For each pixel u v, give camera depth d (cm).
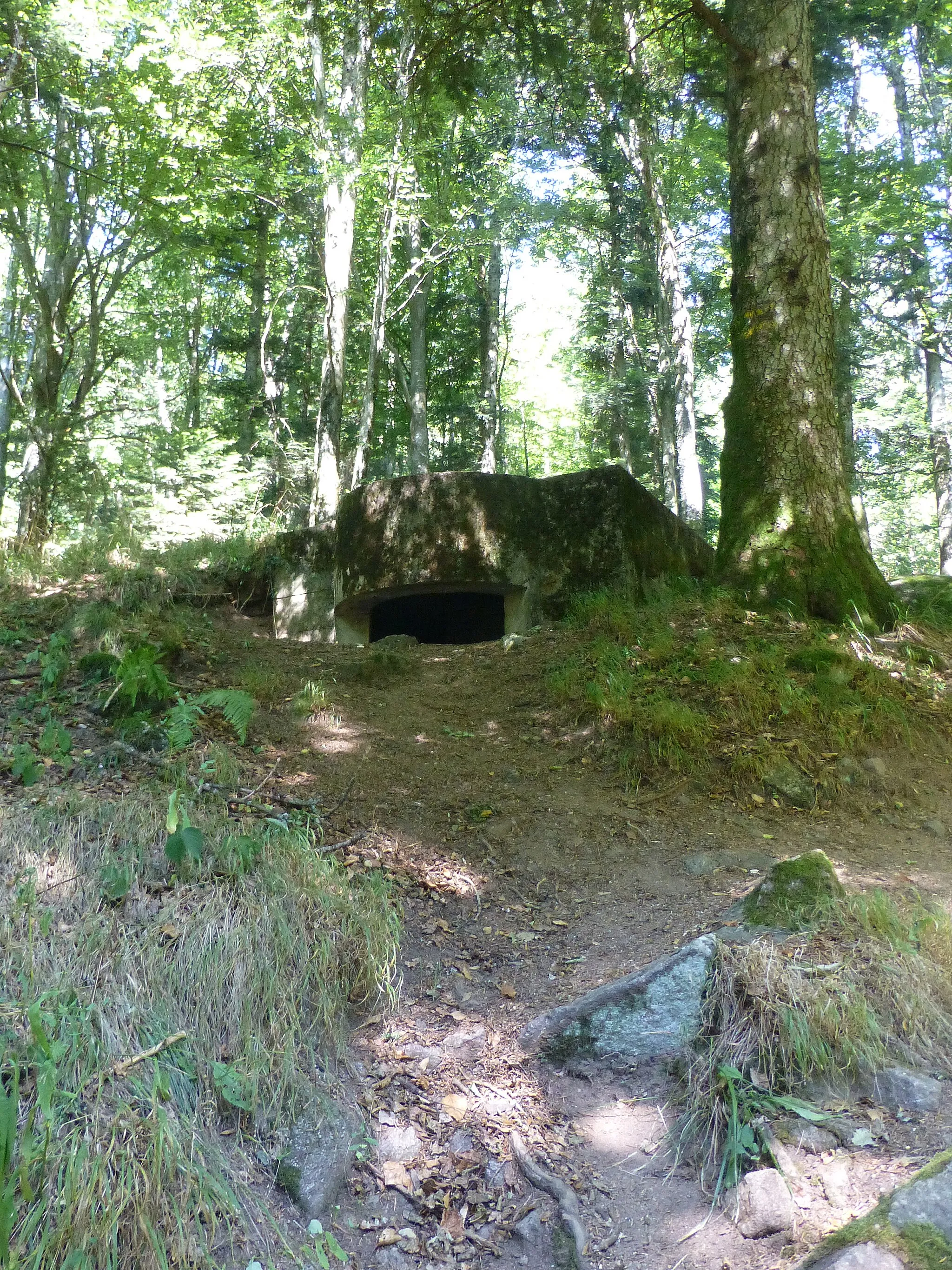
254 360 2319
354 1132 325
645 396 2864
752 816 551
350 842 485
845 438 1883
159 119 1130
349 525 850
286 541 920
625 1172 318
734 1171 300
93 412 1816
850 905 395
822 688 633
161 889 384
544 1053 363
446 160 2083
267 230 1972
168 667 697
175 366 2600
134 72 1088
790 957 360
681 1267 280
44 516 1273
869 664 664
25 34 1039
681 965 361
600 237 2592
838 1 1285
